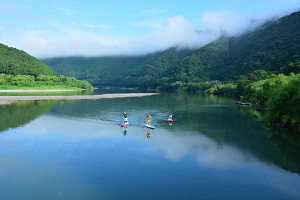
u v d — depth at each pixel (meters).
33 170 26.89
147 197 21.56
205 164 28.95
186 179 25.03
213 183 24.23
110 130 46.28
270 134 43.69
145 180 24.73
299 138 40.75
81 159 30.27
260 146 36.38
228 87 160.12
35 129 45.97
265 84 83.00
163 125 51.84
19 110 71.56
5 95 131.12
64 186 23.41
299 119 43.03
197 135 42.88
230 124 53.00
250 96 111.31
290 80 50.81
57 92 177.50
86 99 112.31
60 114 64.88
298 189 23.19
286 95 48.88
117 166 28.16
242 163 29.42
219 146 36.19
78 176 25.52
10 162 29.06
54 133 43.06
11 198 21.17
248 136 42.28
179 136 42.09
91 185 23.61
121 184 23.89
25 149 33.88
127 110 74.44
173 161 29.86
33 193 22.05
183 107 84.06
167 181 24.59
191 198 21.47
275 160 30.52
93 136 41.38
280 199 21.48
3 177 25.12
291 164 29.22
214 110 76.38
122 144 36.75
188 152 33.25
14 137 39.97
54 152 32.72
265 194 22.30
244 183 24.34
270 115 54.72
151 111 73.06
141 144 36.84
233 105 91.38
